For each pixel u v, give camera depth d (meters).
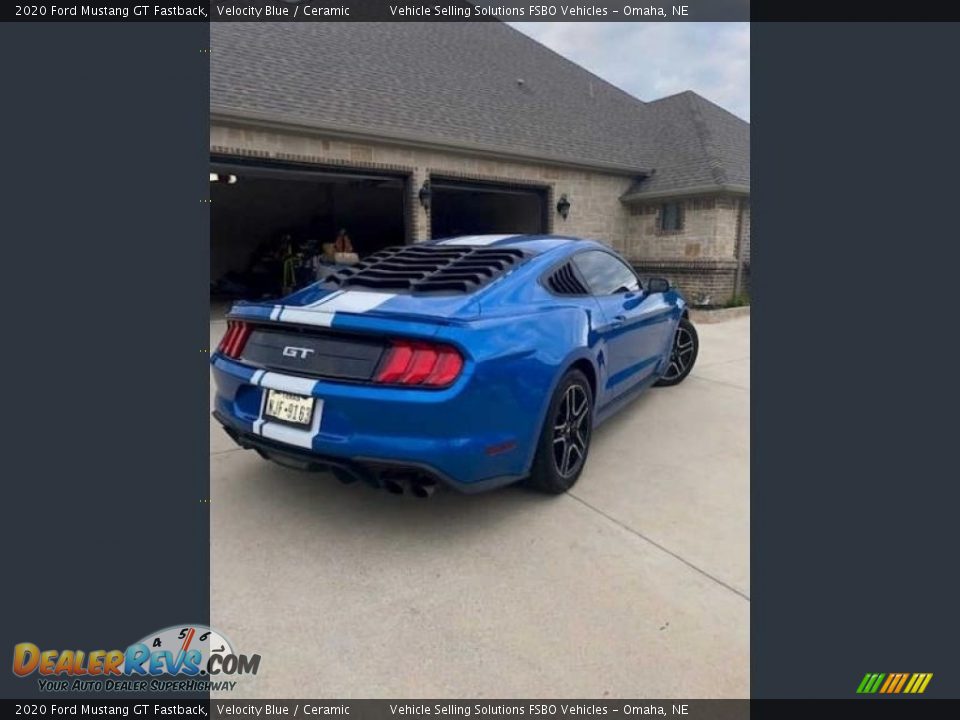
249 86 7.94
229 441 3.68
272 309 2.62
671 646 1.89
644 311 3.91
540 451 2.73
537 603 2.10
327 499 2.87
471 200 15.56
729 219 11.08
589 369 3.11
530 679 1.76
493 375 2.33
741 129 14.43
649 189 11.75
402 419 2.21
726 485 3.07
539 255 3.12
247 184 14.94
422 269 3.00
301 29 10.41
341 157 8.20
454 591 2.16
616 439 3.80
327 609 2.06
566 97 13.38
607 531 2.59
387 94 9.55
